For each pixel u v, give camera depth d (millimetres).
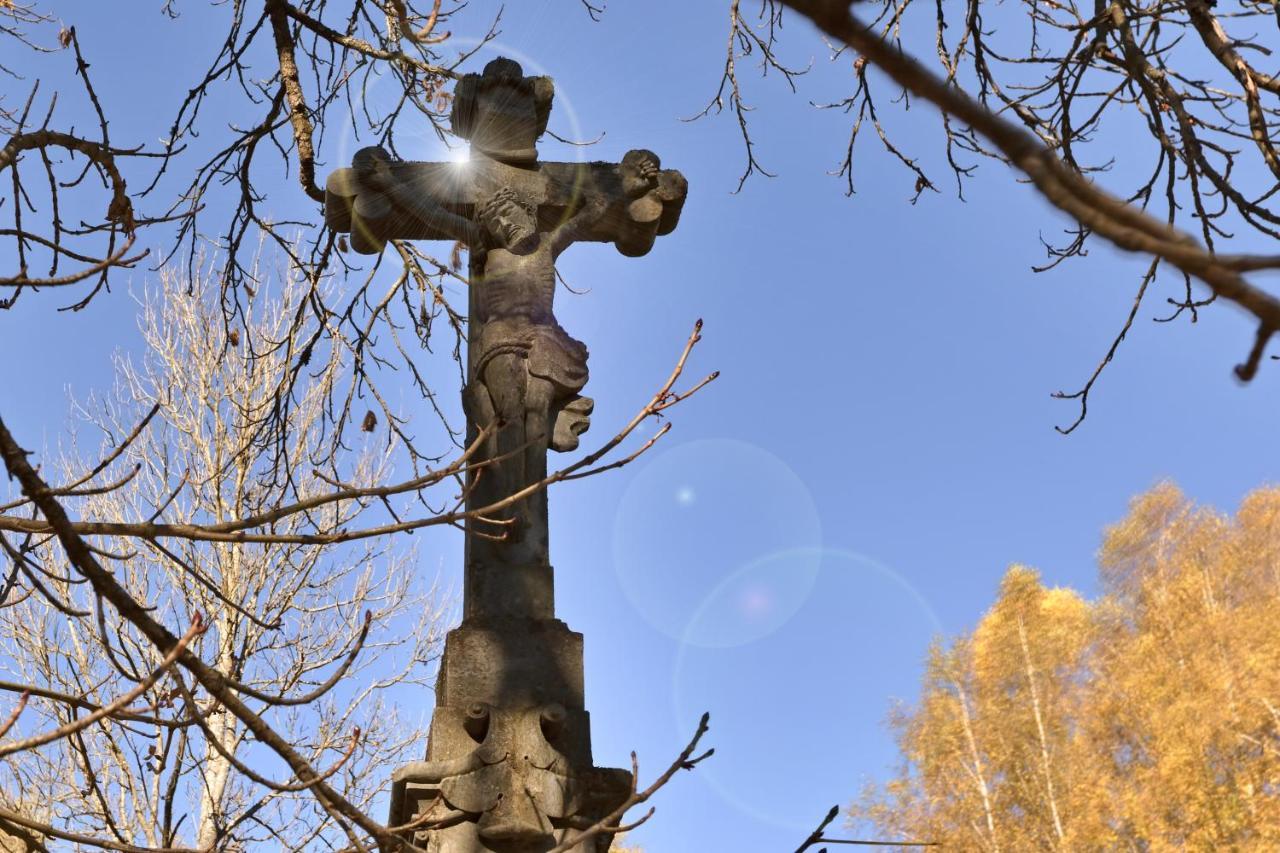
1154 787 17141
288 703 3207
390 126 6922
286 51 6398
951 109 1447
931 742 20203
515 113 5418
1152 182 5652
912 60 1420
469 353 5039
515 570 4512
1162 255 1506
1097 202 1492
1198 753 17094
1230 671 17531
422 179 5285
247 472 9609
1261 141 4945
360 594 10031
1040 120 5754
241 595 9523
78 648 8977
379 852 3502
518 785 4113
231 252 6852
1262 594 18906
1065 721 19625
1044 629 20906
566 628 4426
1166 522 20672
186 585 9453
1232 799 16500
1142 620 20172
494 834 4012
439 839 4043
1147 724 18297
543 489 4652
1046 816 18812
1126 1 5367
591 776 4188
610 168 5418
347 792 9250
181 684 3143
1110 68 5738
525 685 4297
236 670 4867
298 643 9641
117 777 8734
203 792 8758
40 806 8508
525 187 5281
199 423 10047
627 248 5457
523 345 4863
